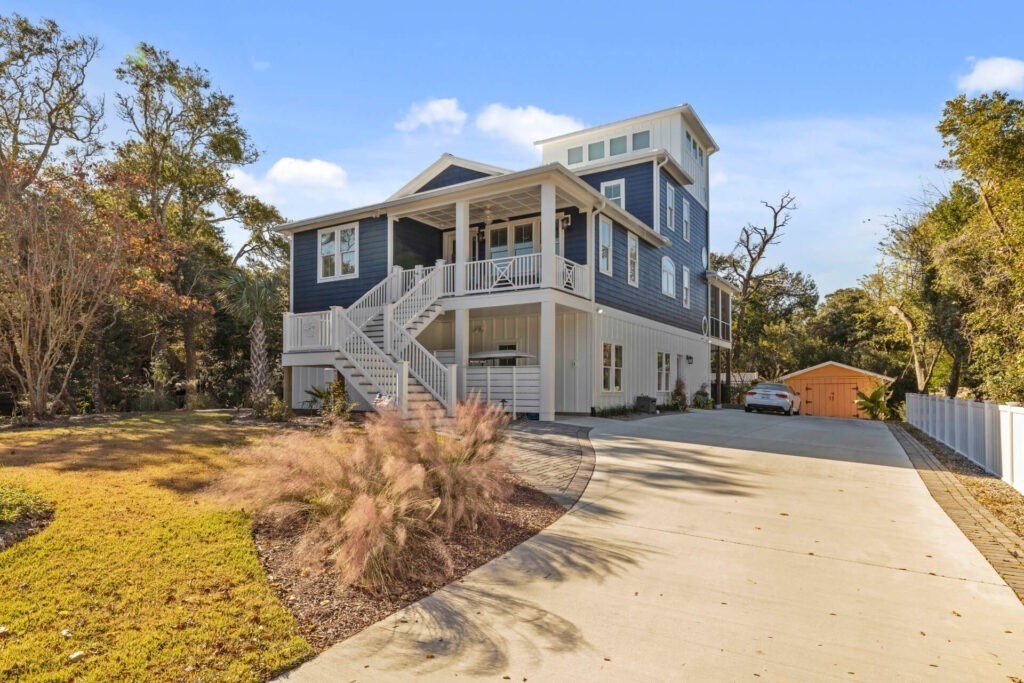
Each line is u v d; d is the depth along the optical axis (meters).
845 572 4.58
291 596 3.89
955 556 4.95
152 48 23.98
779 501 6.79
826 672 3.08
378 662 3.14
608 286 17.84
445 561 4.54
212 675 2.91
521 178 14.62
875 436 13.38
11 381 15.14
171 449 8.07
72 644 3.07
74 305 13.41
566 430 12.40
